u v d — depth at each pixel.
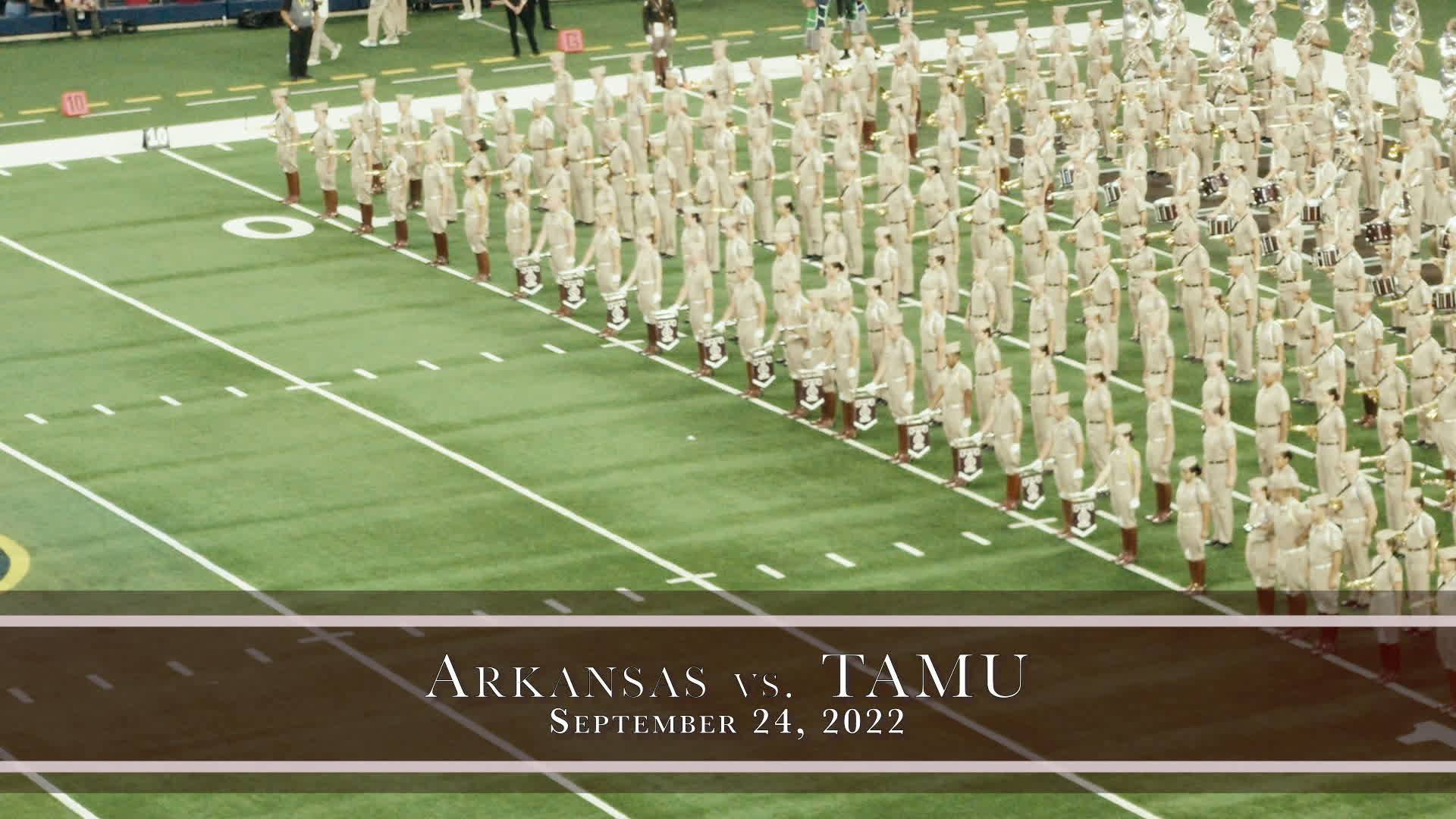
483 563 52.88
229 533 54.41
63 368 64.62
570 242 68.38
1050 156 77.06
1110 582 52.19
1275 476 50.25
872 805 43.25
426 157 72.06
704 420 61.28
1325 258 66.50
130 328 67.56
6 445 59.53
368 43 99.31
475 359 65.25
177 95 91.81
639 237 65.06
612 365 65.06
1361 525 51.03
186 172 82.38
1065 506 54.22
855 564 52.97
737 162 83.19
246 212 78.12
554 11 105.31
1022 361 65.25
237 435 60.12
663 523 55.00
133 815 42.72
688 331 67.44
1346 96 78.44
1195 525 50.91
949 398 56.94
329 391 62.94
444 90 92.56
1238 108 78.00
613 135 75.00
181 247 74.56
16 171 82.12
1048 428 57.62
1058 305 65.12
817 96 80.56
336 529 54.59
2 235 75.50
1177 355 66.12
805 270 72.19
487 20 104.19
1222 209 69.38
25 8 100.88
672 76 77.62
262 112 89.56
